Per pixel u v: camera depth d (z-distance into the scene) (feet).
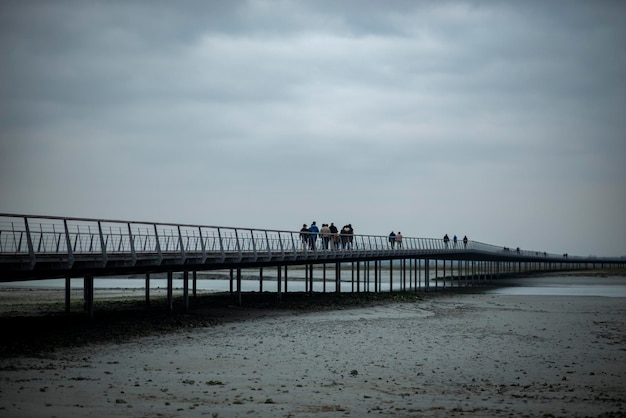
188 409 58.29
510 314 159.02
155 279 406.00
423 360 89.04
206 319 130.52
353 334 114.83
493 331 122.72
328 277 447.01
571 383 74.95
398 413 58.39
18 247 89.86
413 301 200.13
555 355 95.14
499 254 403.75
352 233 208.23
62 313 134.92
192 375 75.87
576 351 99.35
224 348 96.68
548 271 581.94
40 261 91.71
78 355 86.63
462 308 176.45
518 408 61.16
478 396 66.90
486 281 398.01
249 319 135.64
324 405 61.26
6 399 59.98
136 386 68.33
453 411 59.47
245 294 199.41
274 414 57.21
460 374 79.51
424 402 63.41
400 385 72.18
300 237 172.86
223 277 434.71
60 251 98.43
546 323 138.31
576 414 58.85
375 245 219.61
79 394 63.26
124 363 82.38
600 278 445.78
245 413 57.31
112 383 69.46
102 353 89.04
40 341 94.38
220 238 139.54
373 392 67.97
